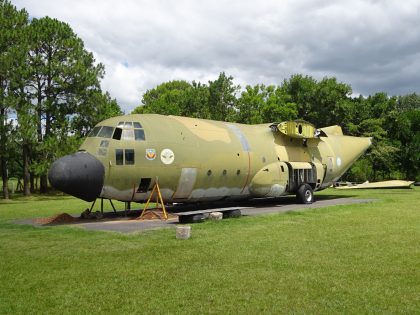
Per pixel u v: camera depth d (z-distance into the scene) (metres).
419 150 56.88
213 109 48.78
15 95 33.88
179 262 8.62
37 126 35.19
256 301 6.31
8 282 7.41
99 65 41.03
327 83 53.44
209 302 6.30
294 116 52.00
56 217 16.02
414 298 6.36
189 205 21.59
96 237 11.68
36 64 36.94
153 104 57.38
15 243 11.01
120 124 16.28
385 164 53.16
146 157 16.20
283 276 7.55
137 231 12.59
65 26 38.78
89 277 7.63
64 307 6.18
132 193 16.38
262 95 53.28
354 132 52.62
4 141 31.58
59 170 14.84
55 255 9.46
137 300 6.43
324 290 6.76
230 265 8.34
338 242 10.48
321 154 24.53
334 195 28.78
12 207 24.94
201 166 17.75
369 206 19.38
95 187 15.39
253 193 20.48
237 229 12.71
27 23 37.59
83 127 40.78
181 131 17.80
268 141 21.73
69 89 38.34
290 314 5.80
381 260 8.59
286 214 16.44
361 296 6.46
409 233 11.73
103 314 5.89
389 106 57.31
